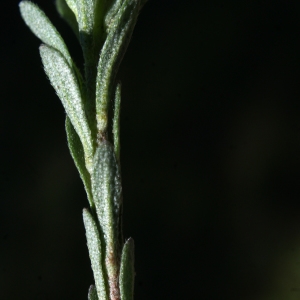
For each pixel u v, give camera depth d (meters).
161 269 0.24
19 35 0.23
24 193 0.23
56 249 0.23
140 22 0.24
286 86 0.25
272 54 0.25
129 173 0.23
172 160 0.24
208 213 0.24
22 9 0.12
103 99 0.12
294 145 0.25
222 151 0.24
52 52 0.12
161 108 0.24
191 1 0.24
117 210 0.12
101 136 0.12
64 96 0.12
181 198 0.24
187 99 0.24
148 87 0.23
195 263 0.24
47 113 0.23
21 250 0.23
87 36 0.12
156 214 0.23
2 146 0.23
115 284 0.12
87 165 0.12
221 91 0.24
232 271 0.24
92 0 0.12
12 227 0.23
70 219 0.23
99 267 0.12
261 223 0.25
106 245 0.12
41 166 0.23
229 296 0.24
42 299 0.22
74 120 0.12
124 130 0.23
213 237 0.24
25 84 0.23
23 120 0.23
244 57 0.25
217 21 0.25
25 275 0.22
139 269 0.23
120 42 0.12
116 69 0.12
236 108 0.25
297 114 0.25
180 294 0.24
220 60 0.24
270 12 0.25
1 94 0.23
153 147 0.23
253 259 0.25
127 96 0.23
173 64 0.24
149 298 0.24
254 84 0.25
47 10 0.22
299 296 0.24
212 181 0.24
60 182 0.23
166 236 0.24
